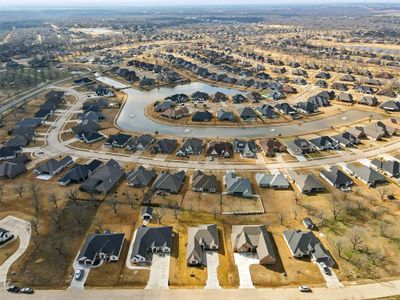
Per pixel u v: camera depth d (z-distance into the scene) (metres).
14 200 103.81
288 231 88.25
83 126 154.88
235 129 159.25
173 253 83.19
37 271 77.38
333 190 108.94
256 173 119.19
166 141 139.25
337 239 86.62
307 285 73.38
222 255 82.75
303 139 138.38
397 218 94.31
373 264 78.56
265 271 77.75
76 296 71.19
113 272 77.56
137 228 91.75
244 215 97.38
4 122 167.12
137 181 111.75
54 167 120.06
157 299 70.69
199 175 113.19
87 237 87.88
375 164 121.69
